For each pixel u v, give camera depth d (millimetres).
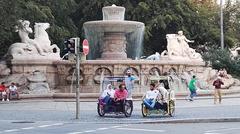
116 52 38875
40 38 37750
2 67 36094
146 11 57844
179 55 42562
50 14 49625
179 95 35031
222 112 24844
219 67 51875
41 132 17297
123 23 37906
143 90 35344
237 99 36188
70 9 55875
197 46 63625
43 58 36625
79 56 22406
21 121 21406
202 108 27812
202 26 61969
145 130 17953
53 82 36500
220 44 63344
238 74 52438
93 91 34875
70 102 32125
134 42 41531
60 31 51906
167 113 22938
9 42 44875
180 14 59688
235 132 17094
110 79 27953
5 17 33969
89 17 60000
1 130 17969
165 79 30391
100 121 21391
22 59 35844
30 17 46312
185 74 38812
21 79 35500
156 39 61188
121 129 18359
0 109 27656
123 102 23125
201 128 18641
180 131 17562
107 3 58031
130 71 33125
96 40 39875
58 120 21812
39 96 32969
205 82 41188
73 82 35531
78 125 19891
